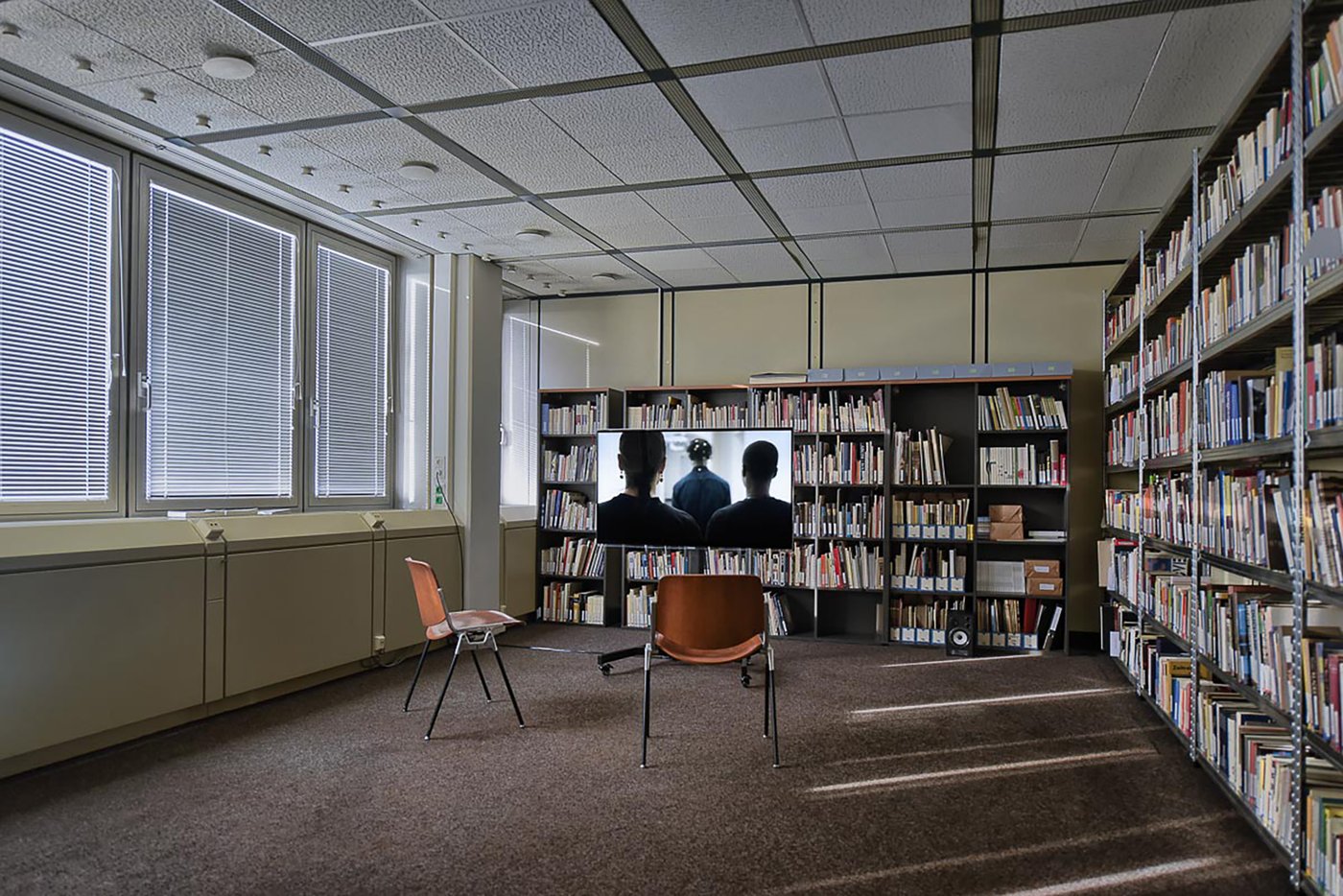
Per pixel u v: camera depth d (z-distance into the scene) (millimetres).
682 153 4113
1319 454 2418
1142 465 4367
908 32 2980
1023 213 5051
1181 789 3158
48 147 3715
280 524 4508
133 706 3635
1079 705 4359
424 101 3535
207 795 3076
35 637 3266
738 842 2682
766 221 5227
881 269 6410
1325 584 2141
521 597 6699
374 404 5891
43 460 3703
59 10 2805
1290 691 2365
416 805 2984
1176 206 3807
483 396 6121
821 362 6742
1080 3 2789
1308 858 2283
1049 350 6238
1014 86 3400
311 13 2832
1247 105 2820
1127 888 2381
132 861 2537
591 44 3059
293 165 4293
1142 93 3453
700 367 7062
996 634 5844
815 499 6375
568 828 2789
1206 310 3256
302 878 2434
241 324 4762
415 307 6117
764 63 3209
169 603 3801
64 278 3803
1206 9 2814
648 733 3791
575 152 4105
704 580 3643
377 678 4930
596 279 6836
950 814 2908
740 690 4664
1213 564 3105
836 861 2555
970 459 6262
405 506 6098
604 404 6883
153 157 4207
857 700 4457
